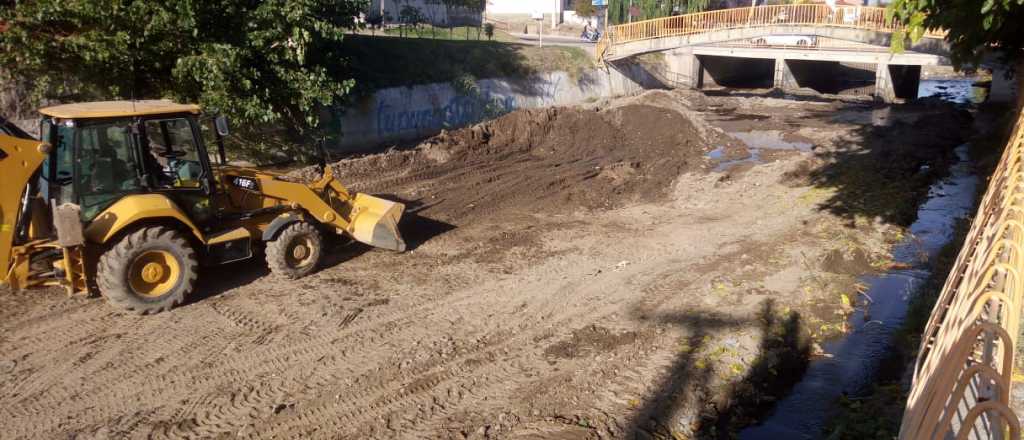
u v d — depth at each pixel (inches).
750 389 302.0
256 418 265.6
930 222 557.0
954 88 1660.9
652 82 1582.2
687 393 288.7
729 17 1342.3
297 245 408.2
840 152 813.9
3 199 321.4
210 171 377.7
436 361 311.0
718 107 1282.0
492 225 525.3
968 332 155.4
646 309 371.2
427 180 643.5
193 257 362.3
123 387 286.4
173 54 639.8
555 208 575.5
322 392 284.0
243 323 346.9
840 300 393.7
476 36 1555.1
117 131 345.4
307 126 761.6
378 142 924.6
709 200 606.9
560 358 315.9
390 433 257.0
